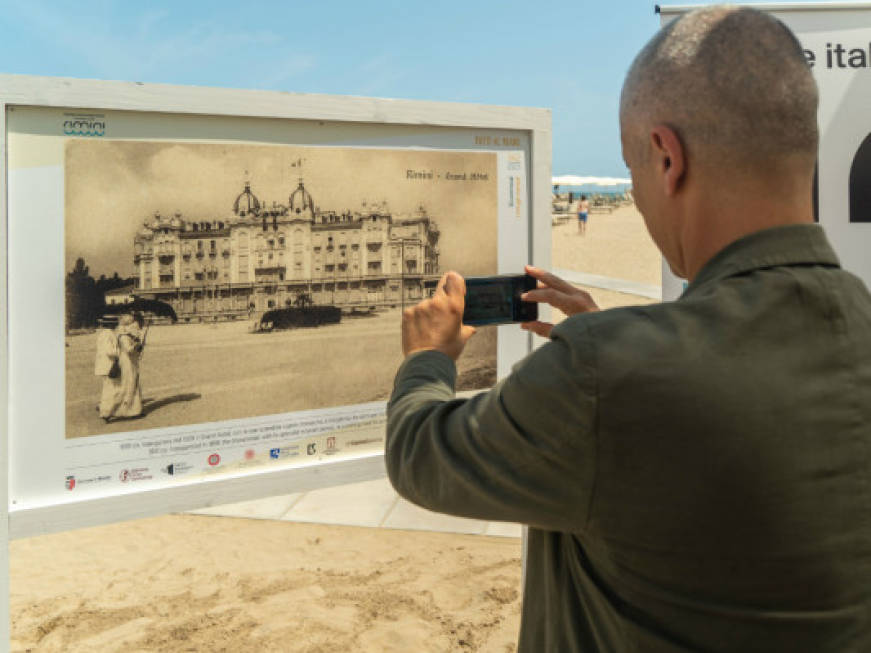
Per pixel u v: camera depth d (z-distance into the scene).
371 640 3.45
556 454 0.86
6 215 1.42
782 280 0.88
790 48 0.93
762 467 0.83
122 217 1.55
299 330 1.75
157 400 1.60
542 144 2.04
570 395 0.85
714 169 0.92
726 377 0.84
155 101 1.54
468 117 1.91
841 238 2.32
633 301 13.95
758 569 0.84
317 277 1.76
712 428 0.83
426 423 1.04
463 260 1.95
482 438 0.93
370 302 1.83
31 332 1.47
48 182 1.47
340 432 1.82
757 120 0.90
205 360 1.65
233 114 1.62
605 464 0.85
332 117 1.73
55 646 3.44
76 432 1.53
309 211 1.74
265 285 1.70
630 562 0.89
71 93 1.46
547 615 1.06
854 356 0.89
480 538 4.64
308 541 4.62
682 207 0.98
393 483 1.10
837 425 0.86
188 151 1.61
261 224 1.69
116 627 3.61
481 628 3.54
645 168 1.02
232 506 5.25
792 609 0.84
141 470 1.59
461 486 0.95
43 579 4.17
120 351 1.56
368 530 4.79
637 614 0.90
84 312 1.52
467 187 1.95
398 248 1.86
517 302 1.74
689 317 0.88
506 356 2.08
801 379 0.85
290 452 1.76
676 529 0.85
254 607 3.78
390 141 1.83
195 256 1.62
